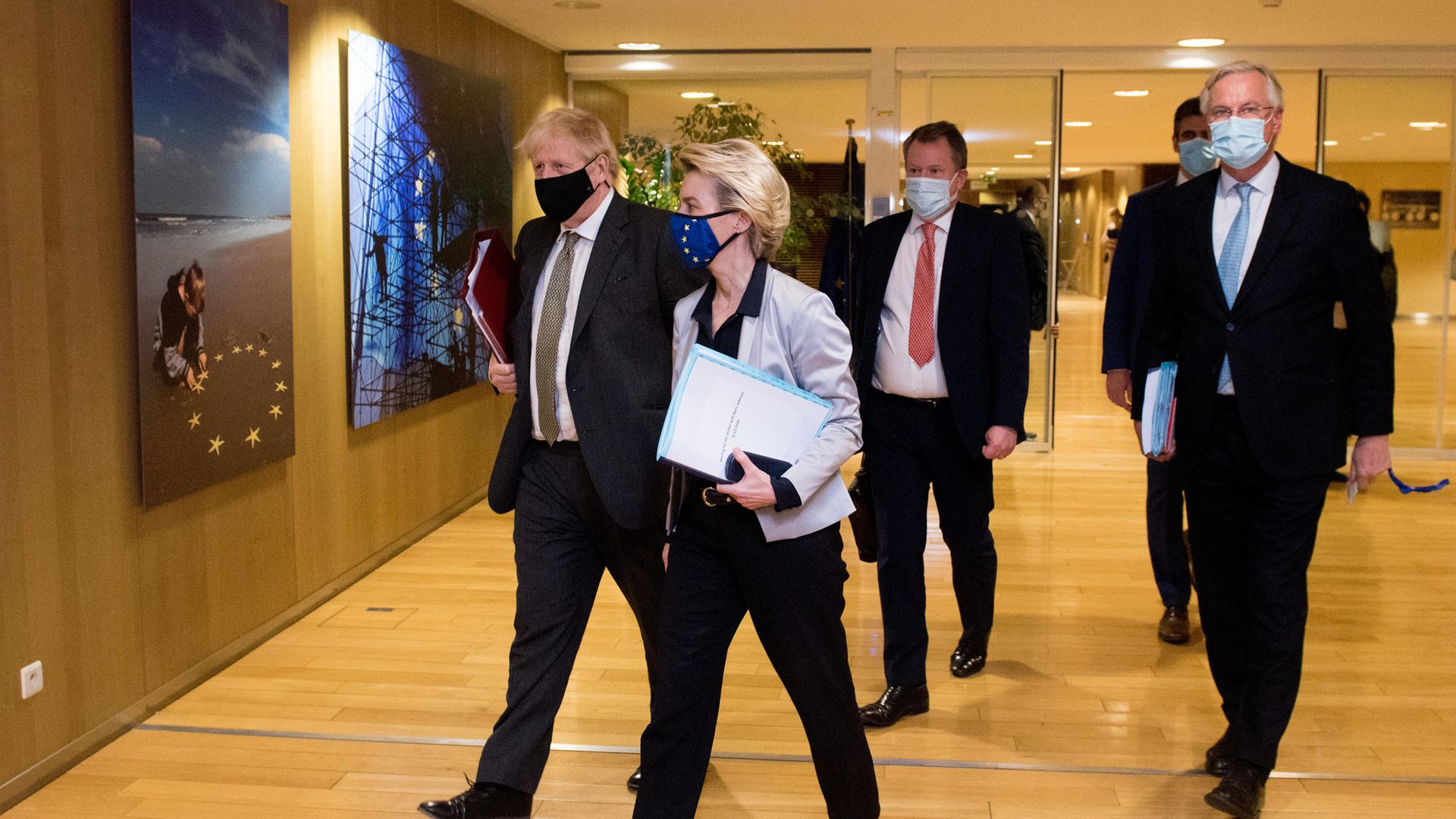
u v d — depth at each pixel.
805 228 8.03
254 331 3.90
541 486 2.72
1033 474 7.40
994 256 3.28
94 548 3.16
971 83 7.93
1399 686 3.73
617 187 2.74
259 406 3.94
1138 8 6.24
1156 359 2.94
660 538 2.68
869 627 4.34
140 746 3.21
